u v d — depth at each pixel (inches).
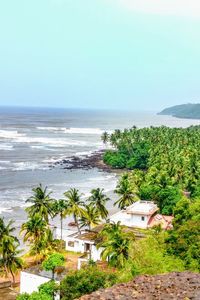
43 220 2709.2
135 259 1251.2
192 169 4293.8
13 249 2281.0
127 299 642.2
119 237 2114.9
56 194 4397.1
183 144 6397.6
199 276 722.8
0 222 2329.0
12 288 2223.2
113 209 3946.9
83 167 6190.9
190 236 1320.1
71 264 2476.6
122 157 6309.1
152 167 4601.4
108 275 1519.4
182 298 630.5
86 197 4279.0
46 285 1675.7
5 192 4409.5
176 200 3440.0
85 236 2738.7
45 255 2466.8
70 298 1466.5
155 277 722.2
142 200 3609.7
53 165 6254.9
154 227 2434.8
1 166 5994.1
